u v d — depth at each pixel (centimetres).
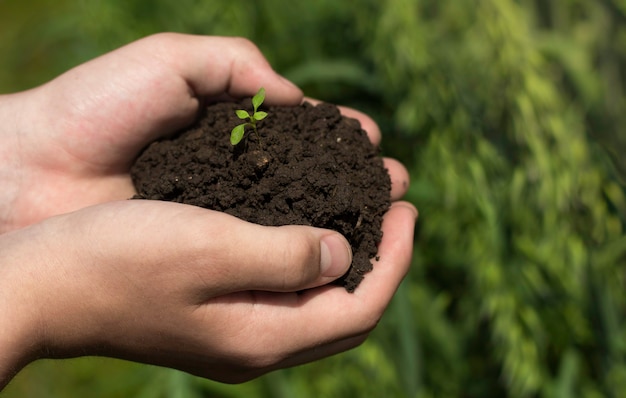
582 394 47
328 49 54
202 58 40
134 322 34
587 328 47
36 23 75
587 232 46
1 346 33
